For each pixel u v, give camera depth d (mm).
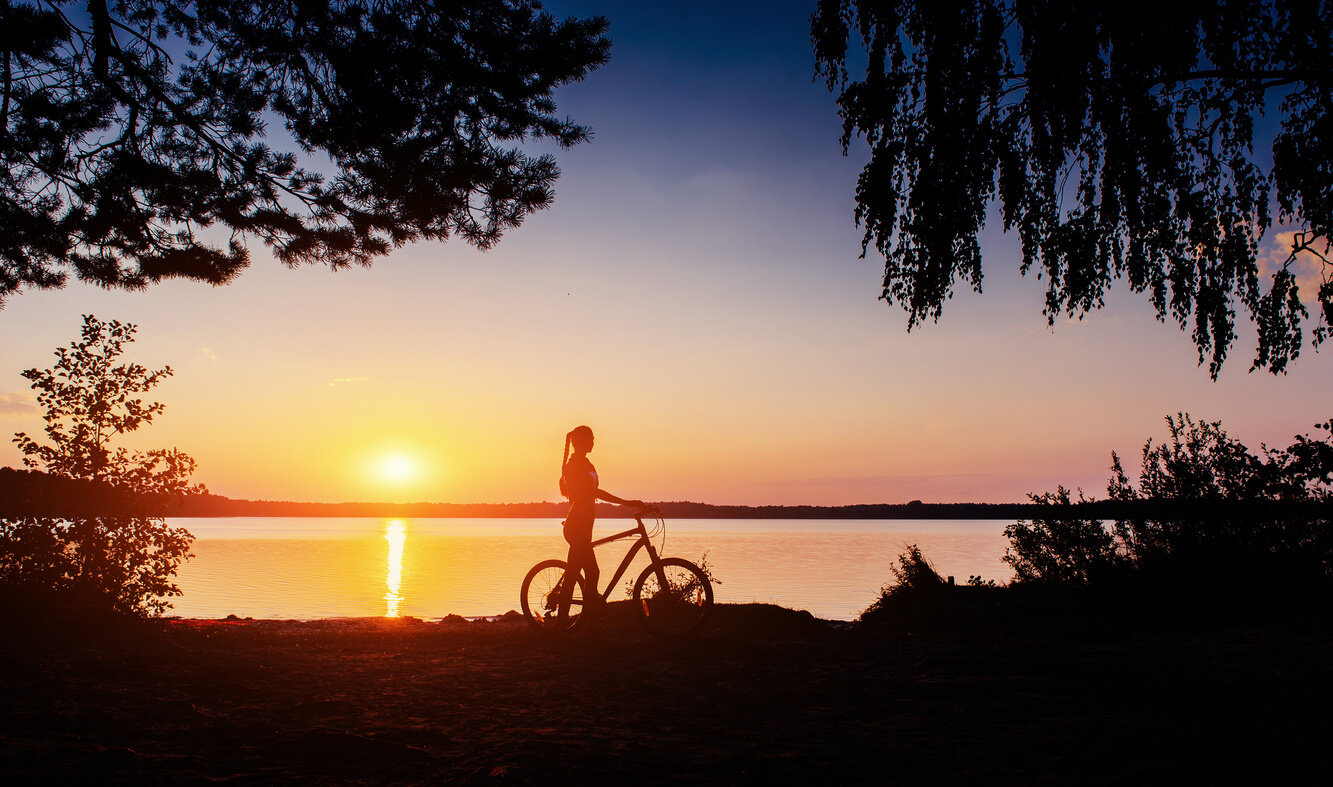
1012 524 13320
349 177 8992
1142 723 4457
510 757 3650
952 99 7484
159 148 9031
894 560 43781
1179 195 7516
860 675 5906
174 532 9594
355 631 8859
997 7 7488
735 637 8031
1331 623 8188
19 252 9227
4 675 5230
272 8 8383
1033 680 5742
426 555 52594
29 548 8641
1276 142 7477
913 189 7738
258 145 8945
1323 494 10789
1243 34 7152
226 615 17750
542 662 6398
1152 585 11352
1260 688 5438
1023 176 7676
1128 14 6922
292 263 9469
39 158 8734
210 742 3889
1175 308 7914
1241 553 11305
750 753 3816
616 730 4242
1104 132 7531
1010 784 3383
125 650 6758
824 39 7977
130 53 8602
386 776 3404
